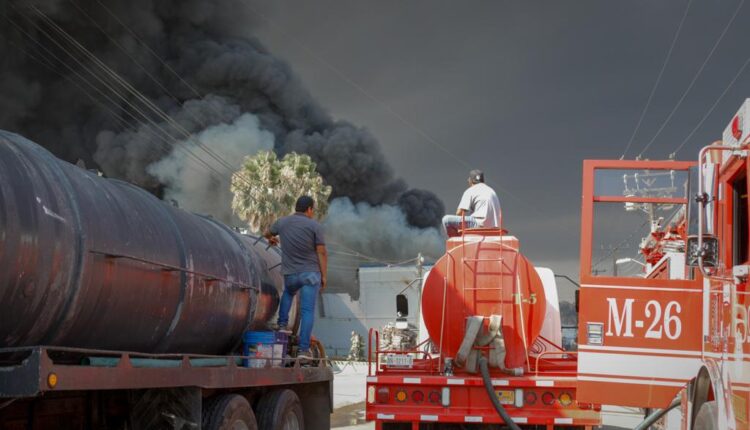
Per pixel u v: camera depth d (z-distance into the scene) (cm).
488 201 979
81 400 579
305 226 845
